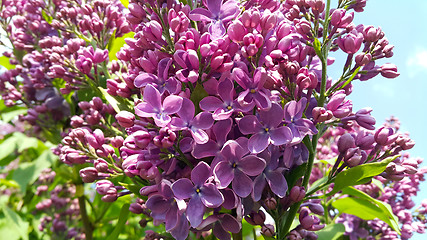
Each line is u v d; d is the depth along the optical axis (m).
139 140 0.20
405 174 0.21
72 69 0.28
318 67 0.23
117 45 0.31
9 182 0.37
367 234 0.32
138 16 0.23
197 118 0.20
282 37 0.21
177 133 0.21
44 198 0.40
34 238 0.39
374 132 0.22
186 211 0.20
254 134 0.20
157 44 0.22
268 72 0.21
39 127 0.37
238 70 0.20
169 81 0.21
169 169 0.21
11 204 0.40
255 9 0.22
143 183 0.23
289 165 0.21
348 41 0.21
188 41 0.21
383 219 0.27
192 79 0.20
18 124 0.41
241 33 0.20
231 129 0.21
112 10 0.29
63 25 0.31
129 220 0.38
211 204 0.19
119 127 0.29
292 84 0.21
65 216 0.39
